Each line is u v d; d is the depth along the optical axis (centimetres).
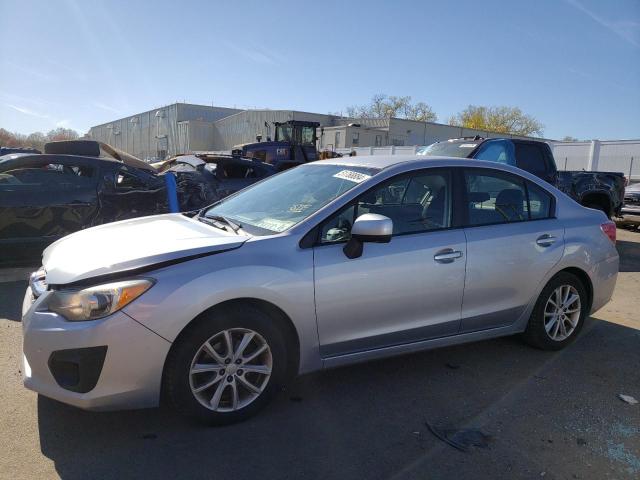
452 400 341
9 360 378
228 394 301
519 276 395
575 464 272
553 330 427
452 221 372
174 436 287
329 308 315
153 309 265
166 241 304
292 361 321
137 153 7375
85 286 268
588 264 432
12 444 274
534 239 403
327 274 312
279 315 308
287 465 264
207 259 286
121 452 271
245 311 291
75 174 681
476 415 322
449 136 5878
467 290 369
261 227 336
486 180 399
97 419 302
